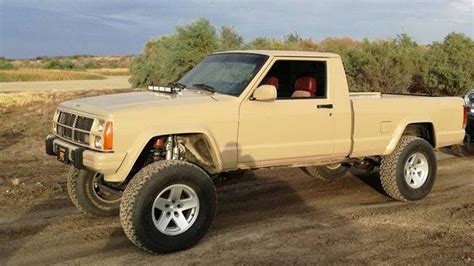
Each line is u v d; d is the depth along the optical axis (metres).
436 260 4.93
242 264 4.78
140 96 5.72
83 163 5.09
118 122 4.91
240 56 6.26
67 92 24.52
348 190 7.66
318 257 4.96
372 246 5.29
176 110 5.22
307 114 6.08
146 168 5.02
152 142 5.41
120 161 4.93
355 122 6.55
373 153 6.83
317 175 8.06
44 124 13.46
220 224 5.98
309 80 6.25
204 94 5.79
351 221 6.14
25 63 101.06
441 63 21.91
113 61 113.94
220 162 5.49
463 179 8.49
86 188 6.01
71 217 6.11
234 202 6.91
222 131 5.48
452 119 7.66
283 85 6.11
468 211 6.61
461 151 10.98
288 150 6.00
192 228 5.15
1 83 43.31
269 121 5.80
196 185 5.18
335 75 6.40
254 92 5.68
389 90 20.14
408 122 7.08
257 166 5.87
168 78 21.47
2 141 11.19
